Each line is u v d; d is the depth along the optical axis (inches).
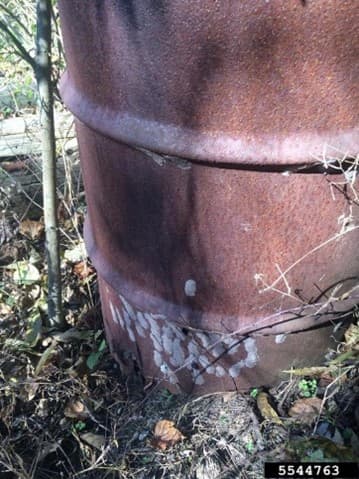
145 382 70.1
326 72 44.6
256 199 50.7
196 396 66.7
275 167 48.4
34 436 65.6
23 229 94.7
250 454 60.7
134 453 62.7
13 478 62.7
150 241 56.8
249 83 44.9
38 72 61.9
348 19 42.4
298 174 49.4
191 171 50.3
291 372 64.4
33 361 73.5
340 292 59.1
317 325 60.8
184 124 48.3
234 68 44.4
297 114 46.4
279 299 57.5
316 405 63.1
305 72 44.3
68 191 93.4
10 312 81.8
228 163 48.3
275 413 63.0
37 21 60.2
